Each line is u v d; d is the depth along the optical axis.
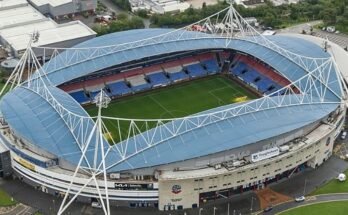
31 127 198.75
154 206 190.12
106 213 164.12
